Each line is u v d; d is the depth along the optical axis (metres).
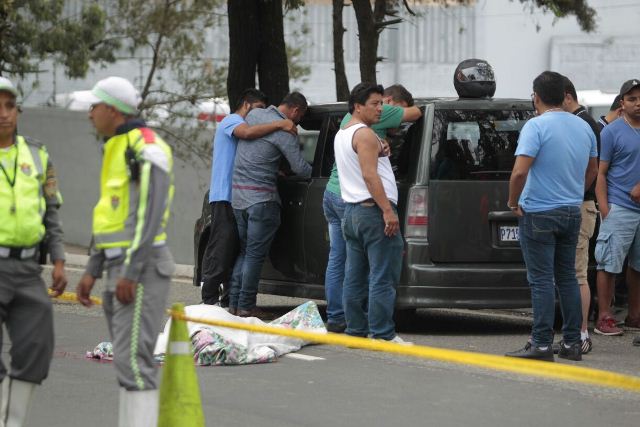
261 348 27.16
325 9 125.69
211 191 34.34
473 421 21.16
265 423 21.12
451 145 30.73
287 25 120.25
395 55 129.38
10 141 18.41
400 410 22.06
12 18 65.88
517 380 24.78
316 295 33.16
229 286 35.53
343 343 17.62
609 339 31.03
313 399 23.03
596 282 32.75
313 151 33.94
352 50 125.69
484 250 30.48
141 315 17.56
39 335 18.45
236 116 33.97
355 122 28.27
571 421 21.12
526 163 25.84
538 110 26.77
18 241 18.06
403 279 30.36
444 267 30.28
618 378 14.17
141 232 17.28
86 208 78.00
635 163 30.84
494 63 134.25
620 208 31.03
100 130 17.91
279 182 34.25
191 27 76.31
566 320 27.27
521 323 35.06
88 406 22.52
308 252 33.25
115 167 17.69
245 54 44.75
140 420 17.44
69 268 53.75
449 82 132.00
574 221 26.31
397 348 16.83
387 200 27.81
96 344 29.53
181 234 69.94
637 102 30.73
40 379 18.58
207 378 25.11
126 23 76.56
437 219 30.33
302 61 114.38
